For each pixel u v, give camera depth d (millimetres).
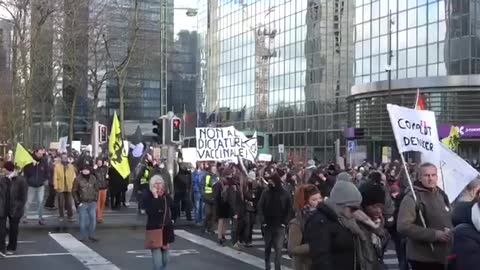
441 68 46312
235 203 15273
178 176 20672
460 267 5590
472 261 5523
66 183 19781
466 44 44531
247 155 21750
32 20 33875
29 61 37438
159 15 66688
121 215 21781
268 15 74250
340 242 5441
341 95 60156
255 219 15609
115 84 91562
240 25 82250
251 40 78812
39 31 33750
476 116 44312
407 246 7137
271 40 73312
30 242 15797
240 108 81688
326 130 61812
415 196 6965
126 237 16922
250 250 15000
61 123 77125
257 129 75688
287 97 69500
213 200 17281
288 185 16609
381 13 52750
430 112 8258
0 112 48969
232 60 84625
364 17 55094
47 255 13859
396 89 48156
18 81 39594
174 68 111250
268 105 73750
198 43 108188
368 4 54500
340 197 5562
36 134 63625
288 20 69625
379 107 49812
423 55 47844
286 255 14195
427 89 45906
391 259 13898
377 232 5758
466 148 44125
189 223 20031
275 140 71438
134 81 74250
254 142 22000
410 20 49188
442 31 46281
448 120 44875
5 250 14070
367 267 5539
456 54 45156
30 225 18562
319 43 63250
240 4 82125
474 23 44469
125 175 23734
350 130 51906
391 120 8000
